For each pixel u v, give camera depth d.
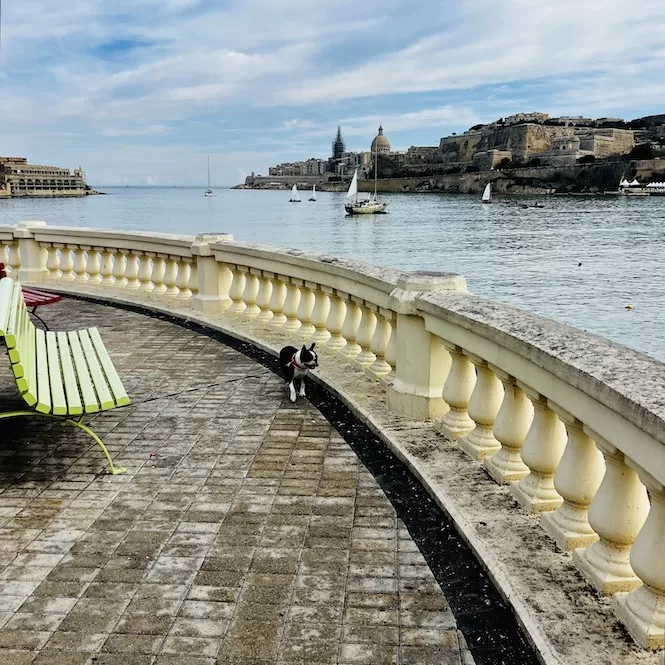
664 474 2.34
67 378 4.90
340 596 3.21
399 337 5.41
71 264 12.55
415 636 2.92
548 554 3.35
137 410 5.89
